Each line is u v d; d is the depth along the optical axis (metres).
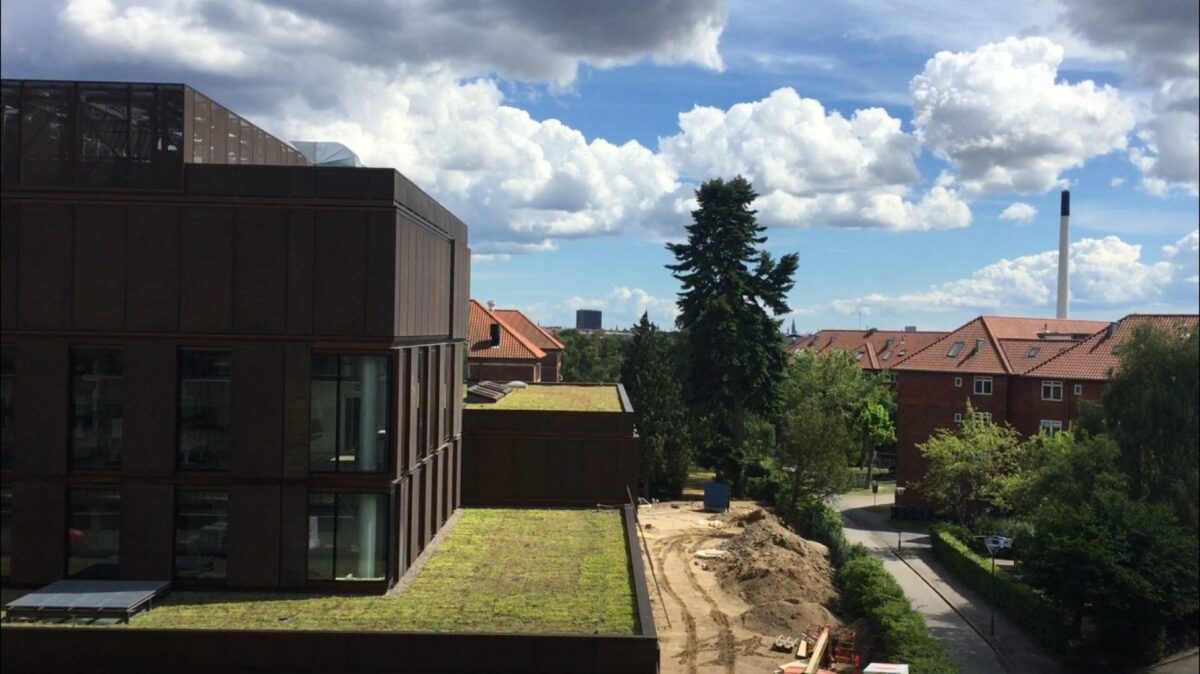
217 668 17.52
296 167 20.31
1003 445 53.84
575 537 27.36
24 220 20.05
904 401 65.00
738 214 66.38
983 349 63.53
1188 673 25.28
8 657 17.44
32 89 19.98
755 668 29.34
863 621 34.75
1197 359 31.58
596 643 17.64
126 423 20.30
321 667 17.56
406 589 21.27
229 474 20.50
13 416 20.20
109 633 17.50
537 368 68.06
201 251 20.25
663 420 64.06
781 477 61.12
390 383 20.75
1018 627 36.62
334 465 20.73
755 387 64.56
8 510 20.31
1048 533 31.22
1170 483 30.33
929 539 56.38
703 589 38.03
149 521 20.38
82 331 20.12
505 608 19.92
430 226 24.70
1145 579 26.39
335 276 20.39
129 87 20.03
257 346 20.42
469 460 35.31
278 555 20.61
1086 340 60.06
